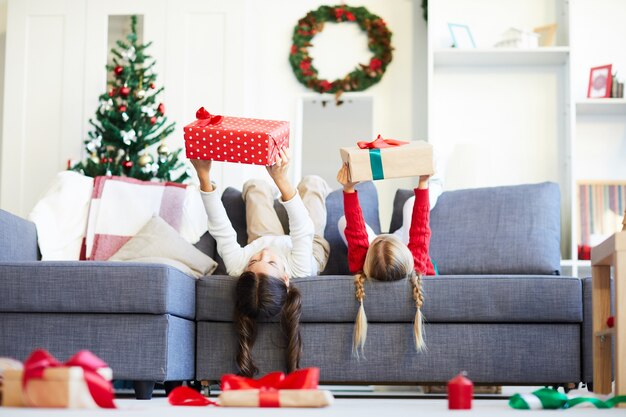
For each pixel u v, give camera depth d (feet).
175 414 5.24
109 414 4.84
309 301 10.10
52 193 12.32
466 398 6.27
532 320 10.03
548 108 17.48
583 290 10.11
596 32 17.61
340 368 10.06
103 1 17.89
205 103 17.54
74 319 9.40
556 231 12.41
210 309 10.22
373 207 13.07
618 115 17.44
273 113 18.38
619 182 16.78
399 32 18.43
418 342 9.88
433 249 12.38
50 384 5.19
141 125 16.24
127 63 17.76
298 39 18.17
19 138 17.83
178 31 17.70
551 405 6.55
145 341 9.32
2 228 10.66
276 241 11.62
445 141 17.62
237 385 6.33
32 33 17.98
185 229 12.40
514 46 16.99
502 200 12.55
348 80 18.01
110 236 12.07
